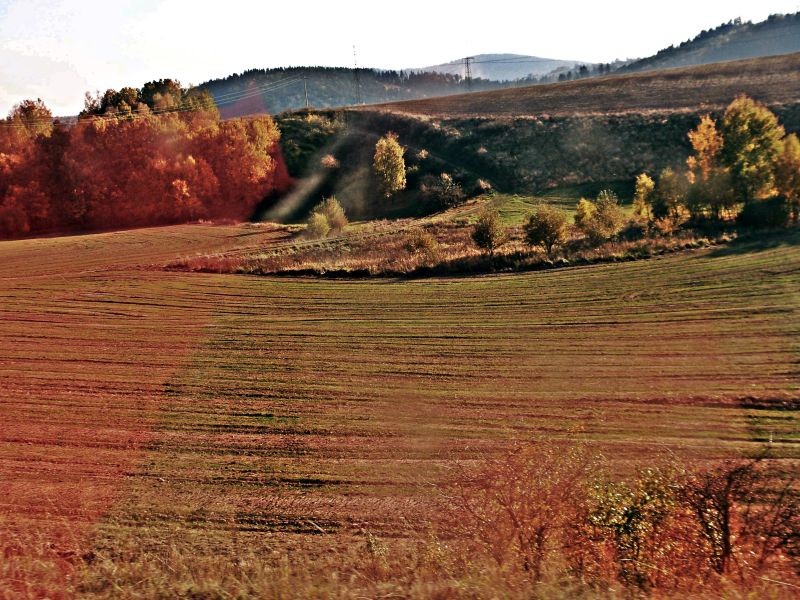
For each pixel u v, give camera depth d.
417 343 25.88
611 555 8.18
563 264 35.47
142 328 29.69
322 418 19.19
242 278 38.34
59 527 13.13
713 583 7.00
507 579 6.31
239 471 15.98
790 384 19.02
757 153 38.22
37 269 43.53
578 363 22.30
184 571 7.41
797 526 8.58
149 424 19.22
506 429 17.66
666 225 38.72
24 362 25.39
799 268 29.03
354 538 12.47
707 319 24.97
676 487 9.16
